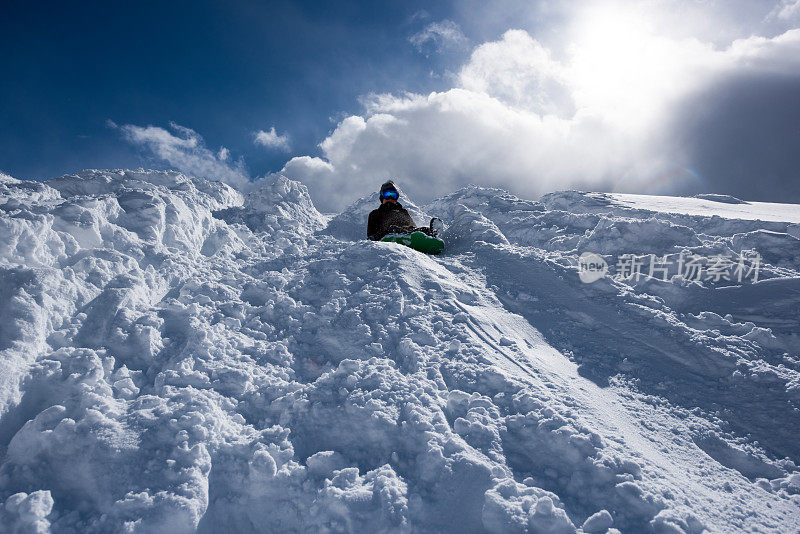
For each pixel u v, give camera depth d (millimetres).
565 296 4363
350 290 3984
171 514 1841
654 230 6102
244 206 10312
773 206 16094
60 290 3223
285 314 3674
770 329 3826
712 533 1831
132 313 3285
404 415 2406
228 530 1977
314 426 2416
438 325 3412
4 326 2740
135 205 5652
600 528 1814
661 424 2666
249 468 2105
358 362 2807
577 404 2625
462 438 2287
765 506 2109
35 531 1754
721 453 2498
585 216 8938
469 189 12453
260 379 2848
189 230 6293
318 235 9273
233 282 4234
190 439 2178
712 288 4605
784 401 2908
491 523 1838
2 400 2367
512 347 3289
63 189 8562
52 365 2639
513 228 9516
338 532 1842
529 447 2252
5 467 2061
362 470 2150
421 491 1996
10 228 3715
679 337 3648
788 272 4996
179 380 2721
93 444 2115
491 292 4379
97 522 1824
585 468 2109
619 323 3889
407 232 5844
